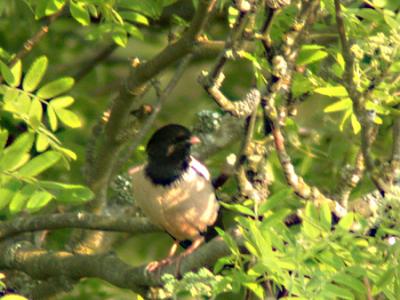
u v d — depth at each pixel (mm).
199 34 12156
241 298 14977
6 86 10805
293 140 13555
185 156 12430
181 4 15750
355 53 10141
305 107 14992
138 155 15078
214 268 9891
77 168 14508
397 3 11562
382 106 10742
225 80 16812
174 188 12281
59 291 13500
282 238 9227
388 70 10203
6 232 13156
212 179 12727
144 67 12750
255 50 11328
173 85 13766
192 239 12672
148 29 16719
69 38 16828
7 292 13234
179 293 9789
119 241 14352
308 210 9383
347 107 10883
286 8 11484
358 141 14430
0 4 13414
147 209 12539
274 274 9086
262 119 12703
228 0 12609
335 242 9148
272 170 12641
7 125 12195
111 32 12508
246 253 9961
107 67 17438
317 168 14492
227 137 13867
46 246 15562
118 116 13281
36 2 12797
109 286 15305
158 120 17031
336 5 10297
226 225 13719
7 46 15766
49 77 16062
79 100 15445
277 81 10547
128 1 12695
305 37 10734
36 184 10375
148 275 11344
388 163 11172
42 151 10984
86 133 15297
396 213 9117
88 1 12102
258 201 9953
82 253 13438
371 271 9094
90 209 13805
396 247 9070
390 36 10188
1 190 10266
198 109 17156
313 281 8898
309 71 11305
